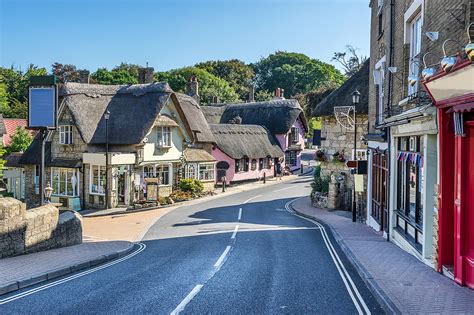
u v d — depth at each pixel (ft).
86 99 115.85
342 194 93.71
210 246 52.90
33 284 33.81
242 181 162.61
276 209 97.45
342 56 213.46
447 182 34.47
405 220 46.78
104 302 28.27
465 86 28.32
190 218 84.74
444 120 34.22
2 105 185.06
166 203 107.45
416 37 46.85
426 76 32.37
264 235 61.57
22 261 40.24
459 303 27.14
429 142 38.01
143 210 100.01
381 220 59.98
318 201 96.43
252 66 369.30
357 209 82.43
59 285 33.32
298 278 35.27
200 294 30.14
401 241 47.80
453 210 34.47
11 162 131.64
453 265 34.78
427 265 38.42
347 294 30.53
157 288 31.94
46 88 52.34
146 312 26.07
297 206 99.30
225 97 292.81
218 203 109.50
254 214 89.20
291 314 25.84
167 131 120.16
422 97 39.27
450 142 34.32
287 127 188.24
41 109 52.34
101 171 107.96
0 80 208.74
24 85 269.23
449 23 33.12
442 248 35.04
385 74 60.29
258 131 178.70
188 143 126.82
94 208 108.27
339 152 97.14
